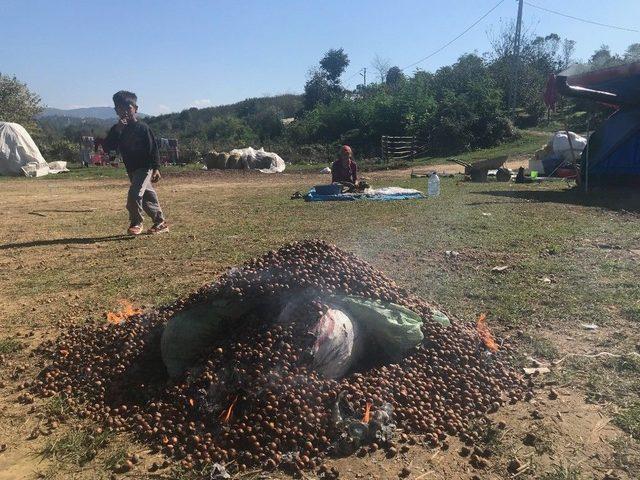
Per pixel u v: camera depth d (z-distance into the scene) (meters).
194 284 6.45
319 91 61.94
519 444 3.23
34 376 4.27
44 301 6.04
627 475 2.92
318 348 3.66
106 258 7.98
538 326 4.93
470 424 3.45
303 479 2.96
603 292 5.79
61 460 3.16
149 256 8.00
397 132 42.25
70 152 40.28
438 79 50.03
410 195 14.62
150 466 3.10
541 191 15.95
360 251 7.95
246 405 3.44
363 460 3.12
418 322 4.11
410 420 3.43
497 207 12.33
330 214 11.73
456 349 4.09
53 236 9.86
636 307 5.25
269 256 4.57
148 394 3.80
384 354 4.03
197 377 3.71
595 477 2.91
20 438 3.42
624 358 4.20
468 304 5.54
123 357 4.23
